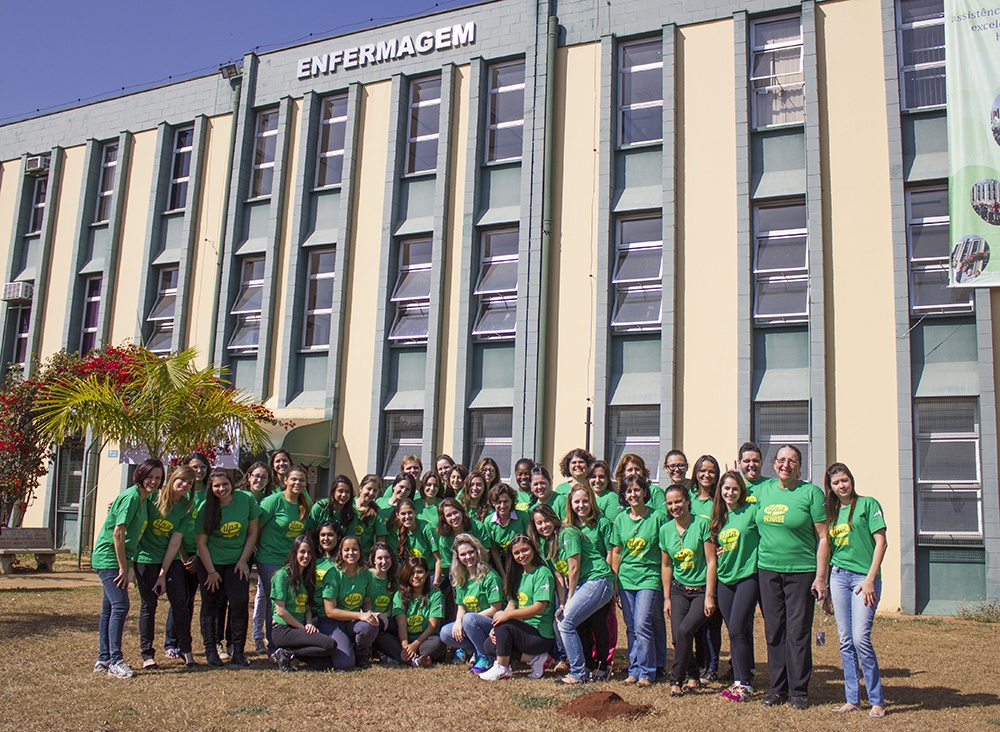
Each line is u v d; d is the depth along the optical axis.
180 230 20.89
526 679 8.01
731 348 15.01
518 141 17.61
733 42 15.94
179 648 8.39
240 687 7.39
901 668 8.73
